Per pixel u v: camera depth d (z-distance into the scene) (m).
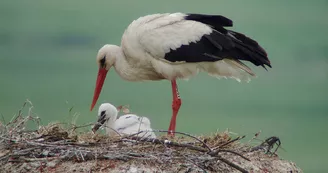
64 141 11.90
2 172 11.44
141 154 11.53
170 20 15.18
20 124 12.20
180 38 14.99
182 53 15.00
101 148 11.73
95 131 13.21
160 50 15.00
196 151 11.76
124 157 11.53
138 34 15.09
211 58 15.05
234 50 15.09
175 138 12.73
